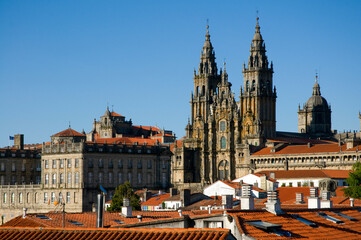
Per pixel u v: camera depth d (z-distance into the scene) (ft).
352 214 279.08
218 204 511.81
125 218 320.70
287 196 526.57
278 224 226.38
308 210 259.60
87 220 342.23
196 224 232.73
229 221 221.87
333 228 245.24
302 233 227.40
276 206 241.35
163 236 211.20
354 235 244.63
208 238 202.80
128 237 216.95
